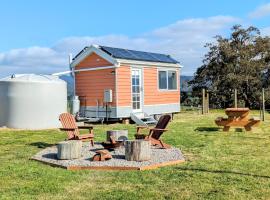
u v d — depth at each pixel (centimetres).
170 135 1284
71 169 764
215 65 3089
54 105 1594
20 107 1542
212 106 3102
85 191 603
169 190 602
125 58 1752
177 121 1831
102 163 805
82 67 1870
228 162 813
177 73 2092
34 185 636
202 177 682
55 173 725
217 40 3083
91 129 1062
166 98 2008
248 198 555
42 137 1277
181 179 670
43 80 1579
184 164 802
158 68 1953
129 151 829
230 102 3033
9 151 991
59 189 614
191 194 577
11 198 563
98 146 1060
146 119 1734
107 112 1750
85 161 830
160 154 909
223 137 1235
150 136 980
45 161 838
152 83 1914
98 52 1775
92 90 1823
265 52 3070
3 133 1385
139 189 610
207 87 3130
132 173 721
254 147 1020
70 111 1786
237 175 693
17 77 1580
